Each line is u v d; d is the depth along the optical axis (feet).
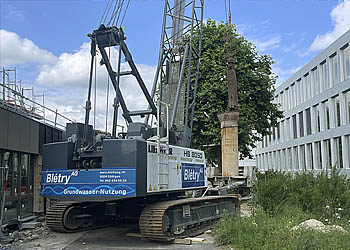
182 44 55.31
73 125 35.27
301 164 136.05
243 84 76.38
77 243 33.55
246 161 227.40
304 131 131.13
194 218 38.63
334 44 104.42
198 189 42.96
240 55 77.77
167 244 33.17
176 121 49.01
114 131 34.58
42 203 45.14
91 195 32.17
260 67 80.38
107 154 32.01
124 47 37.11
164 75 53.11
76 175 33.04
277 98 163.94
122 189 31.19
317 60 117.50
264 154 191.11
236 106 61.46
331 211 43.65
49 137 48.52
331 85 107.65
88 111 35.09
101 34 35.99
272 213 43.70
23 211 41.78
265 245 26.81
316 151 121.49
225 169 62.23
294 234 28.37
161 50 53.26
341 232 30.53
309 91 126.11
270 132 84.02
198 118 73.87
